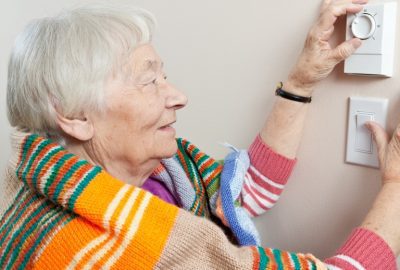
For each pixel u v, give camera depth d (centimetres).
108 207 66
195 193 93
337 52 71
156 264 65
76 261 66
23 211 75
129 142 78
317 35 72
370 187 79
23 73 75
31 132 81
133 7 80
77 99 72
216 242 65
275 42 87
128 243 65
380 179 77
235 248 69
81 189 67
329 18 70
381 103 73
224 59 97
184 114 111
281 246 99
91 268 65
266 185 89
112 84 73
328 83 81
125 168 83
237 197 89
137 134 77
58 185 68
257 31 89
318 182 87
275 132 85
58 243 67
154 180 97
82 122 76
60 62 71
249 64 93
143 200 68
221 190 87
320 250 91
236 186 87
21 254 71
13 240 73
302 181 90
